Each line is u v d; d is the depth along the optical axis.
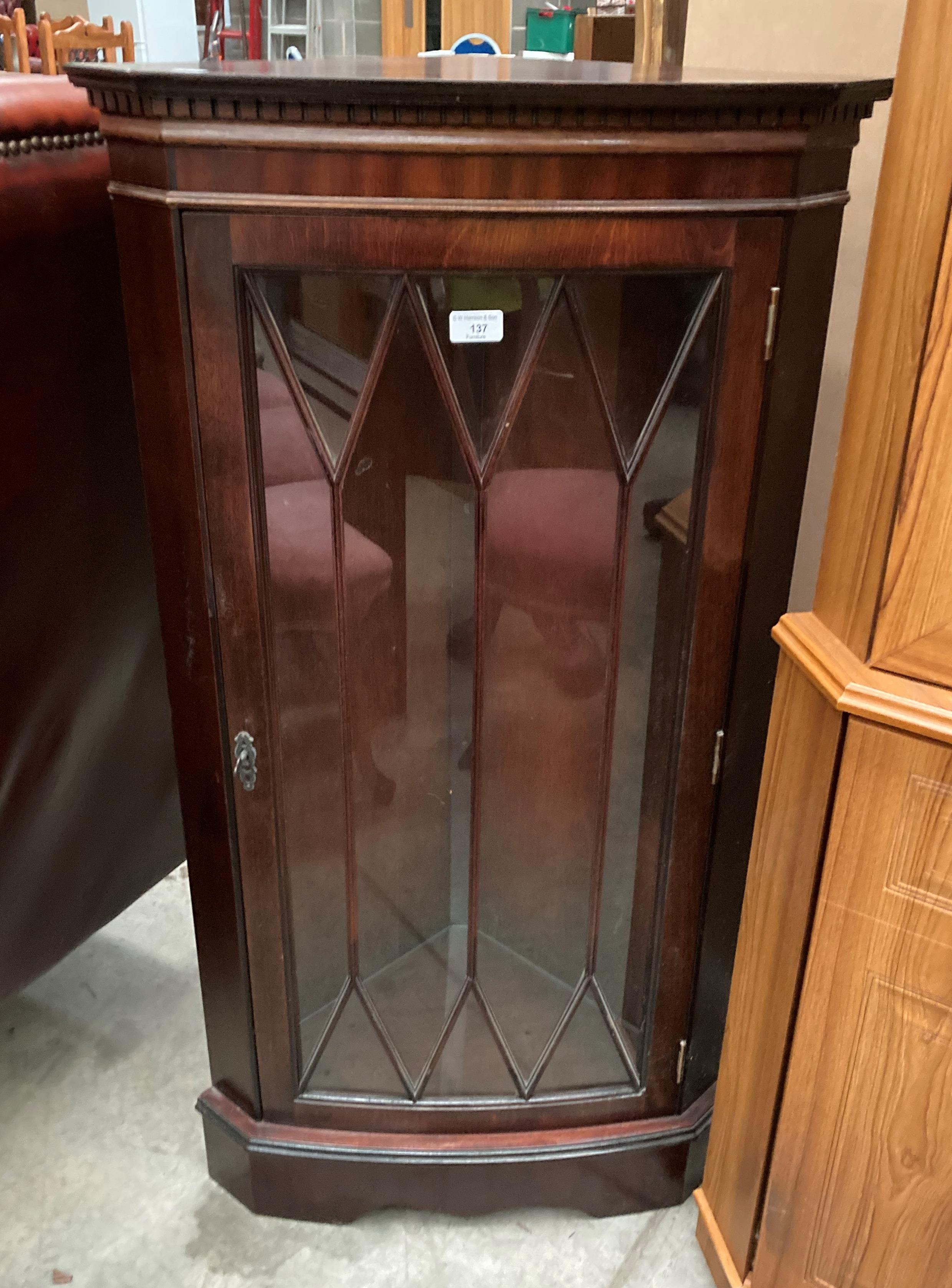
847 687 0.69
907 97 0.62
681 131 0.67
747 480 0.78
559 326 0.74
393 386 0.76
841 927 0.76
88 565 1.01
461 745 0.91
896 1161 0.80
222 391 0.73
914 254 0.62
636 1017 1.01
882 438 0.66
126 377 1.00
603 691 0.88
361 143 0.66
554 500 0.81
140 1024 1.32
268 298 0.71
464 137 0.65
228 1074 1.04
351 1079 1.03
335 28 3.05
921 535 0.65
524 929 0.97
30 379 0.88
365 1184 1.03
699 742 0.87
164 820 1.28
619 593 0.84
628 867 0.95
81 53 3.75
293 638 0.84
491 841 0.94
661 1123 1.04
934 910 0.71
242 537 0.78
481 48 1.53
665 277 0.72
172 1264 1.03
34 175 0.84
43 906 1.09
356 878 0.95
